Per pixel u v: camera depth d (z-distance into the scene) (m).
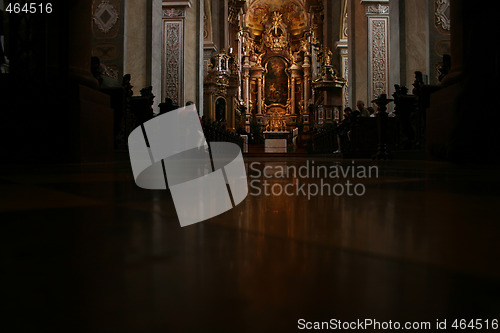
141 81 10.98
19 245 0.64
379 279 0.44
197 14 15.59
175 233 0.75
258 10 42.69
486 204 1.24
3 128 4.77
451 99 5.20
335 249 0.61
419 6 10.79
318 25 28.81
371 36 15.59
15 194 1.54
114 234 0.74
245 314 0.35
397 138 8.65
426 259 0.54
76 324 0.32
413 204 1.24
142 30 11.05
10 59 5.02
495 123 4.43
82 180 2.27
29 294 0.40
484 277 0.45
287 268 0.49
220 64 23.53
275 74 42.34
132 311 0.35
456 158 4.63
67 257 0.56
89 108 5.07
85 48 5.43
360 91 15.68
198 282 0.44
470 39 4.60
